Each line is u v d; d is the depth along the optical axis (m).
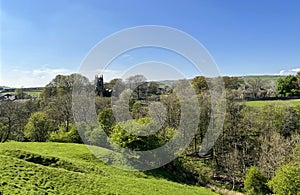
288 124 50.75
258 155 42.78
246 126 47.50
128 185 23.58
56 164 24.53
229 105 47.94
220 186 36.69
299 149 37.38
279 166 35.38
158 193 23.56
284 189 26.48
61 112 51.69
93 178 22.55
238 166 41.47
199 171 36.59
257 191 31.56
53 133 44.91
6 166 19.73
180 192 26.02
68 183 19.75
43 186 18.03
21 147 31.86
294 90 70.25
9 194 15.21
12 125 57.44
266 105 55.44
